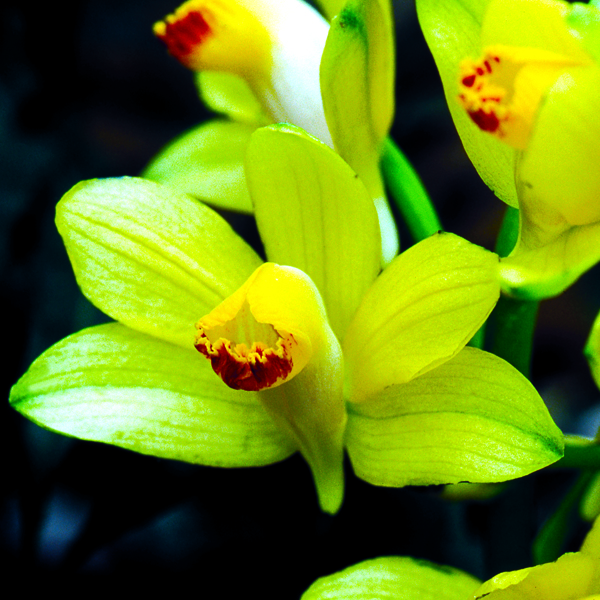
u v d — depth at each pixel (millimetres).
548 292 290
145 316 306
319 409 302
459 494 326
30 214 420
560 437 291
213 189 348
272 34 320
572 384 554
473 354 299
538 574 294
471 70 294
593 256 288
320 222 302
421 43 539
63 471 354
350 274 303
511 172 301
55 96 458
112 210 306
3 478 364
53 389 304
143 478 351
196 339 297
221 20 319
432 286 296
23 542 358
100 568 397
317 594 300
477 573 384
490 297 293
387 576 302
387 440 301
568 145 287
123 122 604
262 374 296
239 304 296
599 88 286
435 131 546
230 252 306
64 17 451
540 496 461
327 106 301
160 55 603
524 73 290
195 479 354
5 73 453
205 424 306
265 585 377
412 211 327
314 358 299
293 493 370
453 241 295
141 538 406
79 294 392
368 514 378
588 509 328
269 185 302
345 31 295
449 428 298
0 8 449
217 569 380
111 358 306
